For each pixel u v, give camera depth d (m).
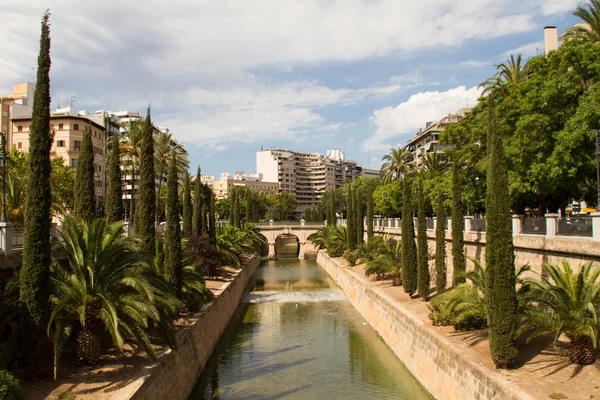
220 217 122.44
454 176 26.70
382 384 21.67
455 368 17.25
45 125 15.22
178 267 24.38
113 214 24.89
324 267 69.81
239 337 30.95
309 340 29.91
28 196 14.76
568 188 28.17
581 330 14.48
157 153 50.06
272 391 21.06
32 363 14.14
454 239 26.41
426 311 25.39
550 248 20.64
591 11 28.28
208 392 20.95
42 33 15.51
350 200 60.25
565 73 25.12
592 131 22.45
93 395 13.28
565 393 13.21
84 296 15.40
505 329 15.38
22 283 14.29
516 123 26.75
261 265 76.81
